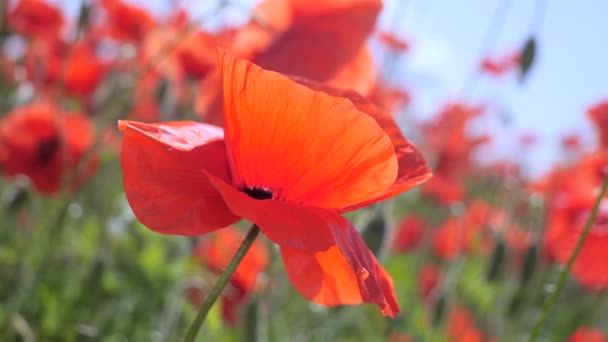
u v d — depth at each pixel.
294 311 0.86
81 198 0.88
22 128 0.79
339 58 0.53
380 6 0.53
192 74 0.85
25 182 0.75
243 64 0.36
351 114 0.36
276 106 0.37
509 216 1.00
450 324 0.98
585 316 1.00
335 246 0.38
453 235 1.12
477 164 1.42
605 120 0.82
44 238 0.80
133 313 0.77
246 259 0.67
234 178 0.38
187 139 0.38
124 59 1.00
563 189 1.02
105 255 0.72
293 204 0.37
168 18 1.00
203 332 0.71
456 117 1.27
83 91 1.00
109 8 0.99
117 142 0.95
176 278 0.76
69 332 0.71
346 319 0.78
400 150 0.39
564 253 0.73
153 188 0.37
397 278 1.05
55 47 0.99
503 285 0.98
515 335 0.97
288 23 0.54
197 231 0.36
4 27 0.98
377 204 0.59
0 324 0.64
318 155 0.37
